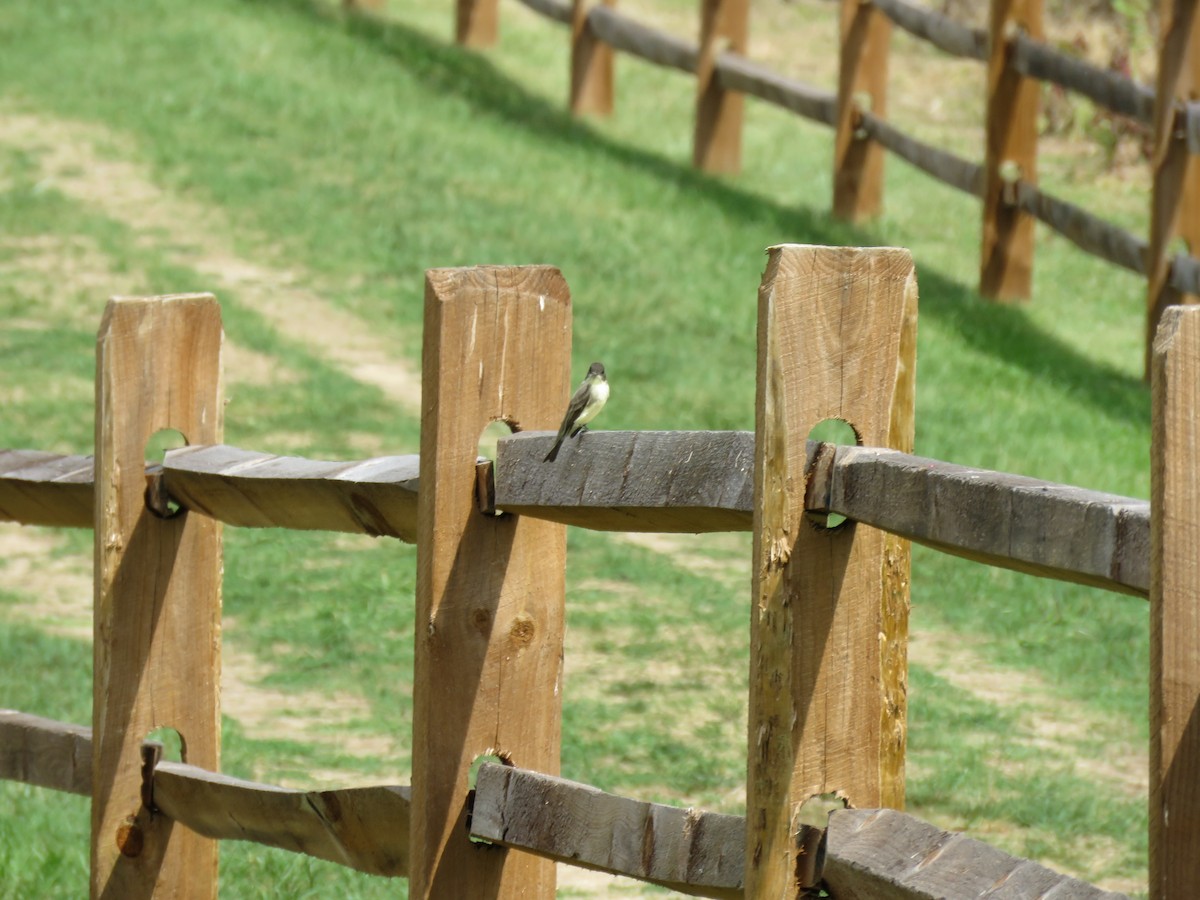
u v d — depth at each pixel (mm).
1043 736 28375
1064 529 10734
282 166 57406
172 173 56281
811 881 12617
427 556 14617
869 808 12703
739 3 60750
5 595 34375
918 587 34719
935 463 11781
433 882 14859
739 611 33562
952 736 28047
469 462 14711
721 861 13281
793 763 12508
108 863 17875
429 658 14641
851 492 12148
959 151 66312
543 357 15039
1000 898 11430
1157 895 9938
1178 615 9867
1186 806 9914
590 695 29578
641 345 46344
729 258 52812
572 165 59688
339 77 65938
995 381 45312
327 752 27078
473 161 59125
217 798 17344
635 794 25625
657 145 64312
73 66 63938
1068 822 24891
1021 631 32938
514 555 15078
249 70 65188
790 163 64000
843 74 56438
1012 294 52500
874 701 12898
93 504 18422
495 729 15133
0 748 19359
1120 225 59219
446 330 14422
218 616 18516
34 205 53219
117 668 17750
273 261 51188
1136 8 65062
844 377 12438
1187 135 44562
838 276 12328
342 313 48500
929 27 53438
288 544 36719
